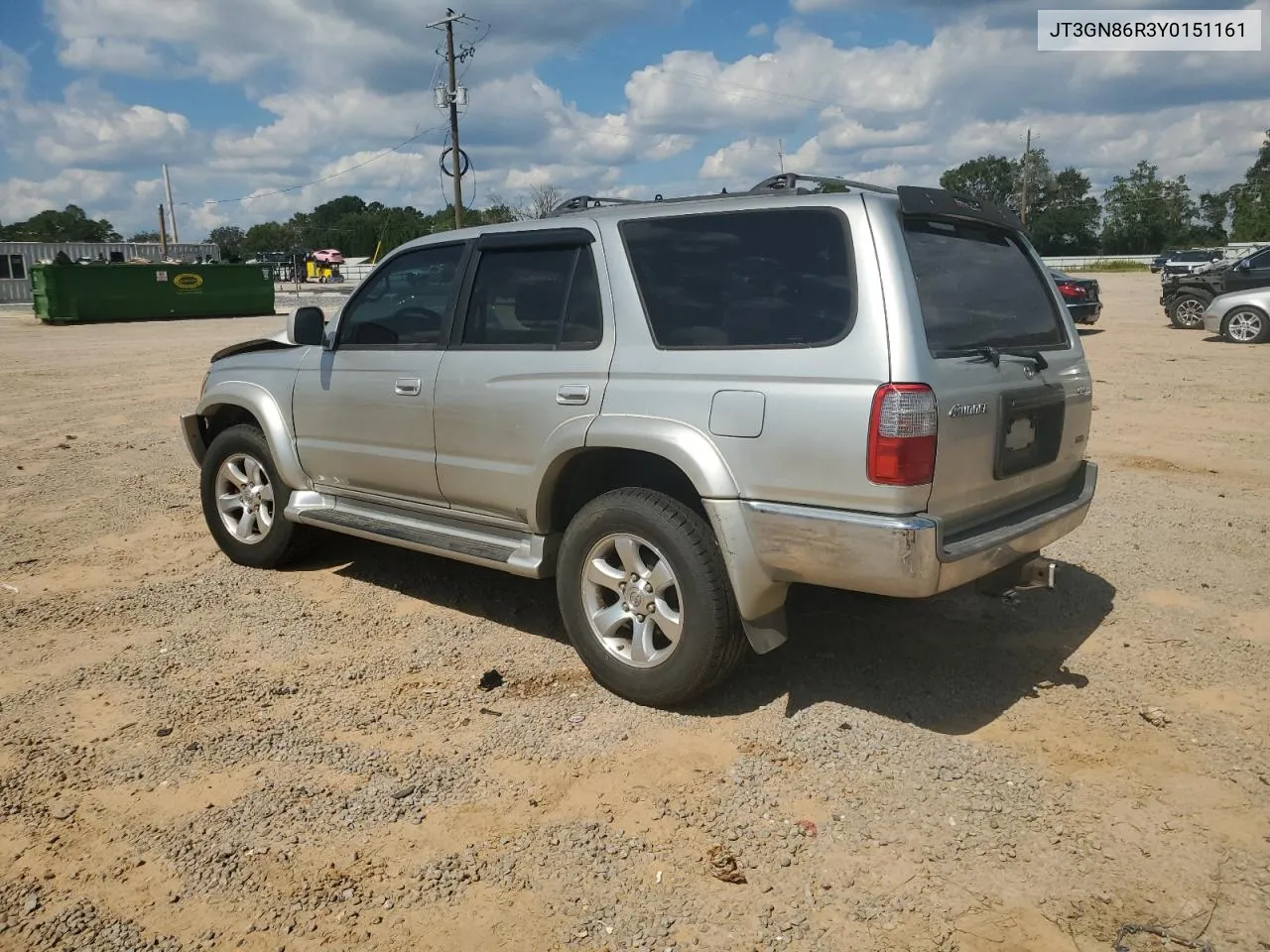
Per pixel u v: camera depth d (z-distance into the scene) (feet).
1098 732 12.46
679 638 12.66
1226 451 28.84
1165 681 13.87
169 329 95.25
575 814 10.81
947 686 13.74
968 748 12.07
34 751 12.28
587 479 14.49
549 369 13.91
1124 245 330.95
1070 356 14.43
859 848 10.13
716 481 12.07
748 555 12.04
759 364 11.94
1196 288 68.74
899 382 11.00
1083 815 10.66
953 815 10.68
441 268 15.88
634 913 9.23
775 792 11.14
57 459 30.32
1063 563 18.85
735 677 14.06
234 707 13.42
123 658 15.03
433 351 15.58
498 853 10.16
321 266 201.77
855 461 11.16
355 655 15.12
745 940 8.85
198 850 10.26
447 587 18.08
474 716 13.10
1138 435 31.35
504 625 16.30
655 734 12.53
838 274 11.69
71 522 22.89
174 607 17.21
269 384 18.49
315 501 18.08
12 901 9.52
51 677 14.38
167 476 27.76
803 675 14.11
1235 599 16.96
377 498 17.08
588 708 13.29
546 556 14.42
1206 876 9.66
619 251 13.55
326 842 10.37
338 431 17.17
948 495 11.58
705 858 10.01
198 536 21.70
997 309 13.30
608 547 13.47
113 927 9.14
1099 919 9.07
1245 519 21.79
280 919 9.22
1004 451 12.43
